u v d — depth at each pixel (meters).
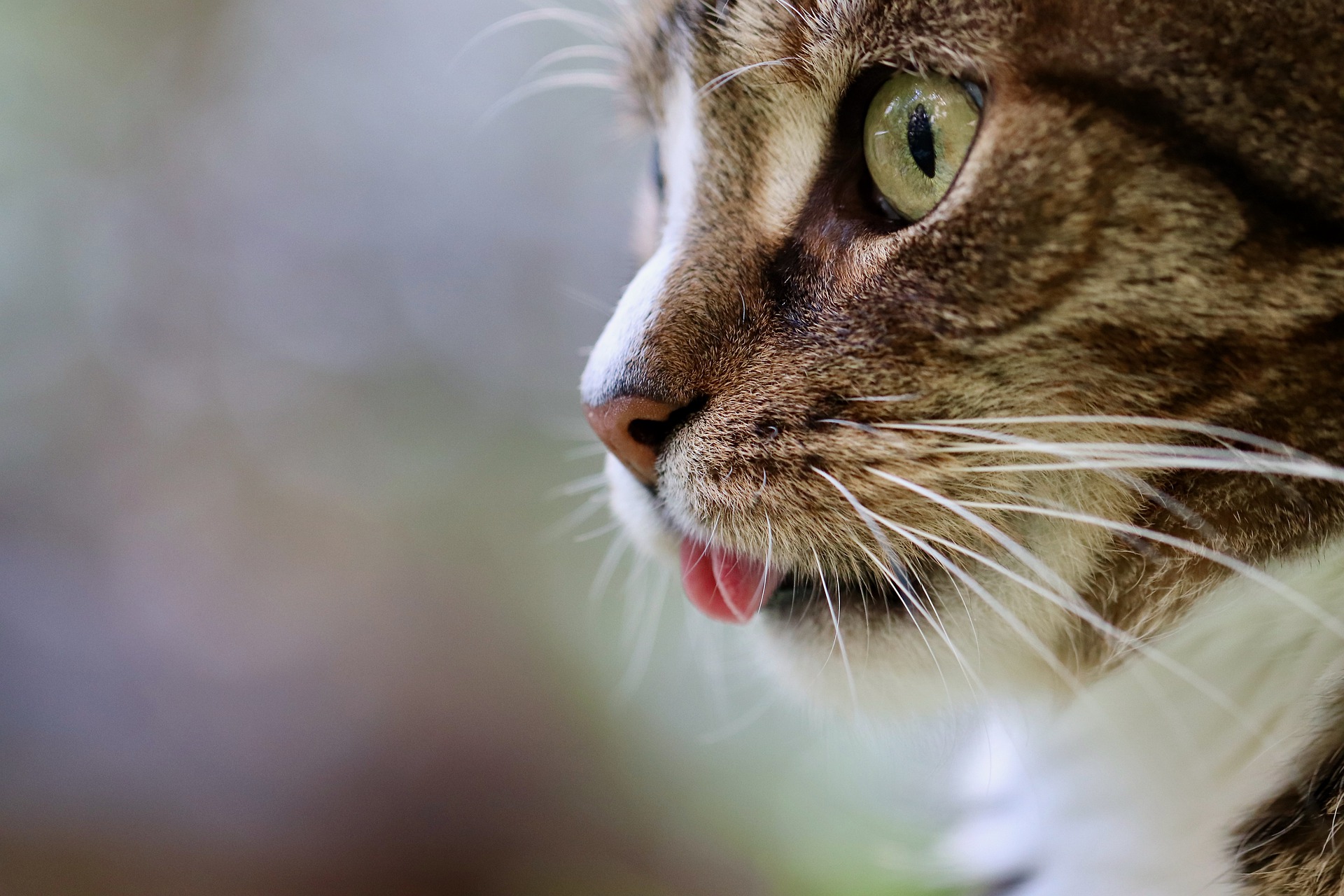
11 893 0.83
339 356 1.08
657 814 1.00
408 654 1.03
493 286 1.10
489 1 1.03
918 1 0.59
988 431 0.59
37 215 0.96
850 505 0.60
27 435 0.96
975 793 0.67
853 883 0.79
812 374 0.60
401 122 1.07
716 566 0.61
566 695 1.05
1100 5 0.58
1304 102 0.58
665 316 0.61
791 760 0.91
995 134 0.58
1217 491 0.59
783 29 0.60
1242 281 0.58
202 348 1.04
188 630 0.98
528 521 1.10
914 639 0.61
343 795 0.96
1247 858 0.60
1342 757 0.59
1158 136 0.58
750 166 0.61
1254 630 0.60
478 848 0.98
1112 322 0.59
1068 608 0.60
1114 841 0.63
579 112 1.04
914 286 0.59
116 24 0.98
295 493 1.06
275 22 1.04
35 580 0.93
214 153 1.04
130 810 0.89
